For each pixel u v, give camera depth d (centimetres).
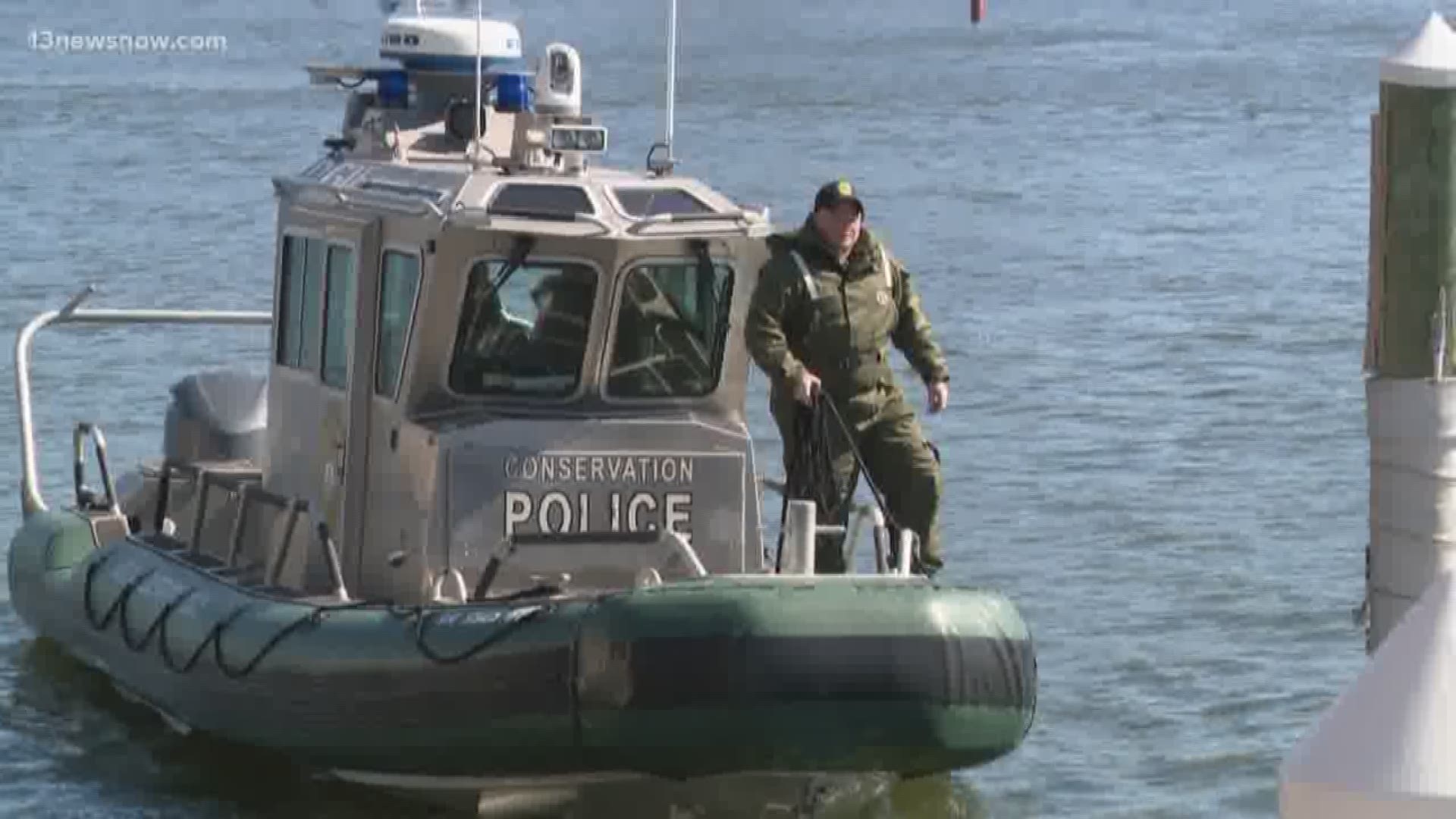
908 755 3516
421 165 4009
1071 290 10056
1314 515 6166
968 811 3941
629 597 3481
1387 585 2616
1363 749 1499
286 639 3794
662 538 3747
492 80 4209
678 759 3497
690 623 3444
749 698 3428
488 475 3756
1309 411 7519
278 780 4091
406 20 4256
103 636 4409
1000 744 3559
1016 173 14662
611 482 3803
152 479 4938
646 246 3806
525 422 3794
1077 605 5294
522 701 3528
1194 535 5947
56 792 4084
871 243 3862
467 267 3769
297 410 4212
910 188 13800
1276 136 17188
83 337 8662
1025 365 8312
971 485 6512
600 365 3844
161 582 4266
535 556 3769
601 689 3466
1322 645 4981
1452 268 2542
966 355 8500
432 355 3819
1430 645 1498
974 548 5822
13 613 5247
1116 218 12512
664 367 3878
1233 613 5212
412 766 3691
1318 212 12812
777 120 17762
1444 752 1483
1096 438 7156
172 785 4097
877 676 3456
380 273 3931
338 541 4019
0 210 12331
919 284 10188
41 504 5112
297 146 15600
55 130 16512
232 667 3888
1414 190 2531
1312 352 8569
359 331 3944
